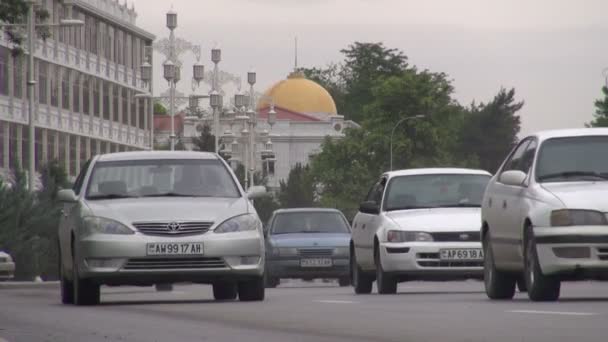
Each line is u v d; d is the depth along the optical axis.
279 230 81.38
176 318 32.50
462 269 52.53
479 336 24.61
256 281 42.41
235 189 43.81
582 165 38.50
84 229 41.81
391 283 53.66
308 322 29.91
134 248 41.16
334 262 79.00
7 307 40.69
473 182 55.91
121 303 43.12
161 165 44.38
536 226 37.16
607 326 25.66
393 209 55.25
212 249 41.31
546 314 29.83
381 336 25.31
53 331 28.53
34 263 100.75
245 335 26.30
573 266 36.53
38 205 104.25
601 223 36.53
